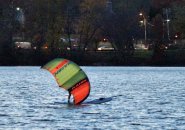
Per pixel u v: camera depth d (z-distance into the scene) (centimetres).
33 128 15962
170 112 18762
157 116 17925
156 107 19988
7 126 16238
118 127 16100
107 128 15962
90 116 17838
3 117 17725
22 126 16238
